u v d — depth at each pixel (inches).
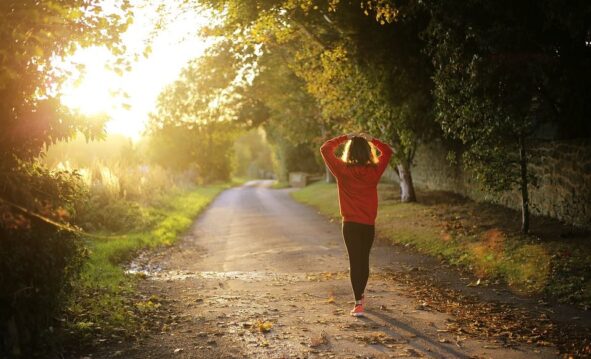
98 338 207.3
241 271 400.5
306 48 677.3
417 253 442.3
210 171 2300.7
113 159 924.6
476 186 706.8
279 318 243.6
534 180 439.5
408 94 634.2
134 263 434.3
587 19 321.1
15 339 174.9
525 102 414.0
